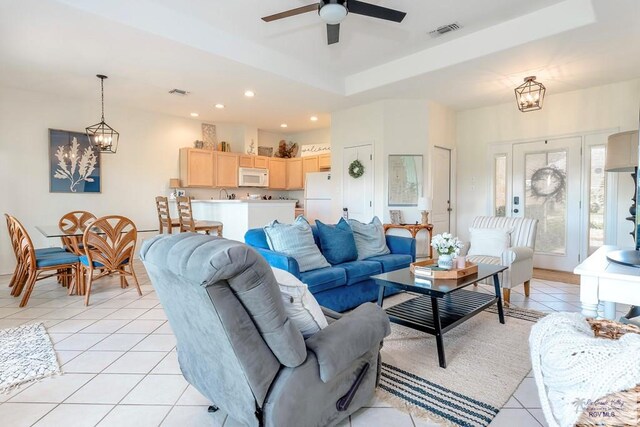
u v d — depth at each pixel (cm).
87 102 558
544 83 476
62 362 233
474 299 304
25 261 368
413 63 446
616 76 450
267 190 831
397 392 197
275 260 300
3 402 189
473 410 181
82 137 553
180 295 138
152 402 189
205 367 161
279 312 130
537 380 116
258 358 132
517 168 565
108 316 323
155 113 636
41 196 519
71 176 544
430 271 278
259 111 626
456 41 405
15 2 279
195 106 593
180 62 400
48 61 398
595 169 495
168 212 544
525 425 170
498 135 582
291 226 331
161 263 136
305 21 364
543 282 452
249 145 758
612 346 99
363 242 391
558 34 336
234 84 477
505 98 546
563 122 519
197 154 665
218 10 342
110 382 209
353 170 591
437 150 582
